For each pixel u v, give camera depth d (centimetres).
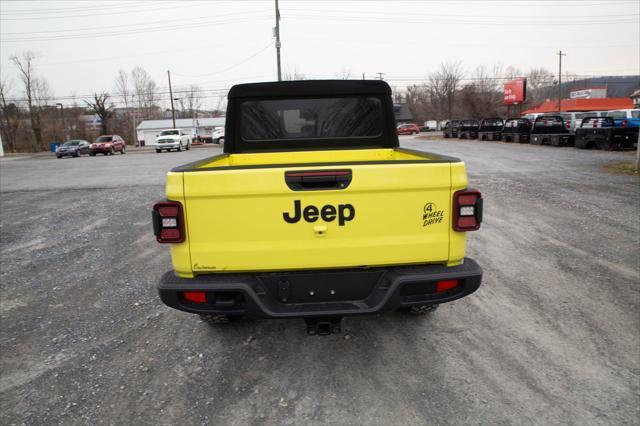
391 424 275
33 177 1839
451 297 303
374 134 456
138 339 396
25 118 7112
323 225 290
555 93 9825
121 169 2077
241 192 283
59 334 411
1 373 348
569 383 311
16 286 540
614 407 286
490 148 2355
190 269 293
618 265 536
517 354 350
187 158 2775
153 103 9619
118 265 605
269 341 383
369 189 288
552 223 737
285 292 299
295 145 455
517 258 572
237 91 442
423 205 295
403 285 290
